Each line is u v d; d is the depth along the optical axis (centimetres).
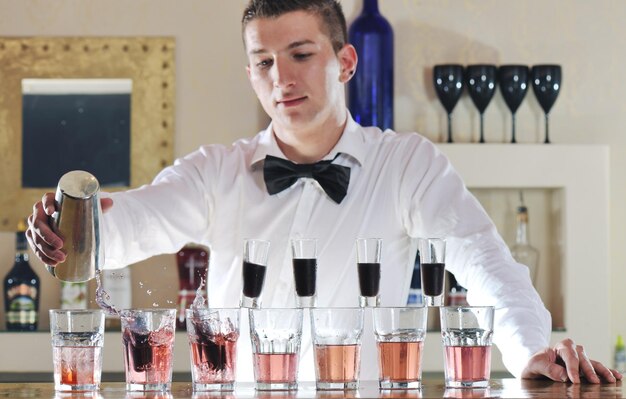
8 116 473
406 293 305
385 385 199
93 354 200
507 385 208
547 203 472
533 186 458
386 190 298
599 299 456
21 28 473
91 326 200
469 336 200
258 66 280
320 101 280
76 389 199
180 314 452
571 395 187
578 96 478
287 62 276
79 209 217
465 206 288
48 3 473
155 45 473
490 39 477
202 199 302
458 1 477
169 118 471
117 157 472
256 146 308
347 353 197
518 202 470
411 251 305
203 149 309
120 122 473
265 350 196
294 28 274
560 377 216
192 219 300
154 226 288
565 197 459
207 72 473
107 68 473
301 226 295
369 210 297
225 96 472
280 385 196
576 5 480
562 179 459
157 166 471
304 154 299
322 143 296
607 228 458
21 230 460
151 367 198
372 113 451
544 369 218
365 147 301
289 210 296
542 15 479
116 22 473
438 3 476
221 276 303
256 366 197
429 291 218
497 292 254
